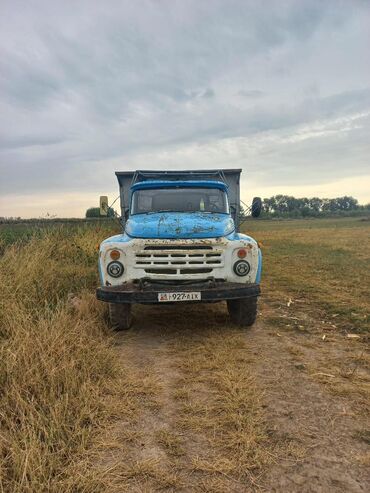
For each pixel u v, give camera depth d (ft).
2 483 7.91
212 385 12.56
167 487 8.18
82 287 23.50
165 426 10.32
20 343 12.73
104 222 47.19
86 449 9.29
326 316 20.51
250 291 16.62
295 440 9.63
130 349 15.98
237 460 8.94
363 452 9.17
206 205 21.13
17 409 10.06
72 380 11.60
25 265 22.74
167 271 16.97
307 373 13.43
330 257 44.06
